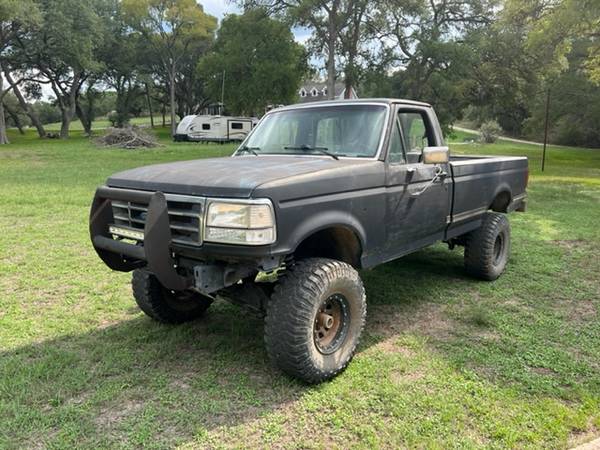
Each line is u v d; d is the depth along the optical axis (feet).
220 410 10.14
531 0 75.25
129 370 11.79
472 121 231.09
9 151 95.45
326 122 14.28
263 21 115.14
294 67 121.19
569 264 21.26
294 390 10.93
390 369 11.88
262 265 10.03
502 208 20.65
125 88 203.72
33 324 14.48
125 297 16.85
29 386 10.94
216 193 10.01
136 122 287.07
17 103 185.06
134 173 12.22
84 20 133.59
